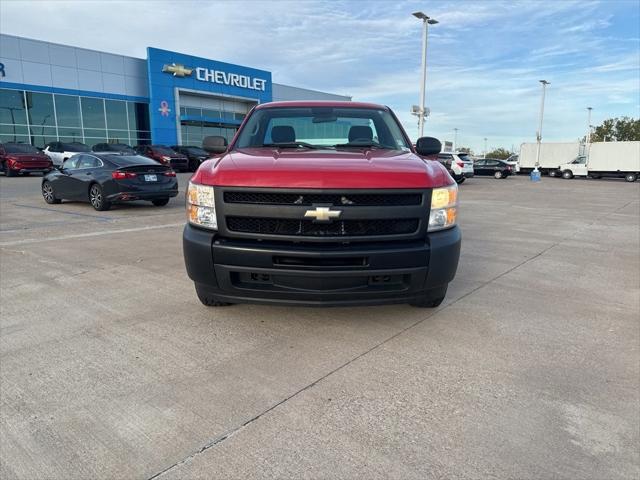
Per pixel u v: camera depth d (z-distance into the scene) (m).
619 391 2.74
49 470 2.05
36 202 12.16
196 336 3.45
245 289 3.22
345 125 4.45
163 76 34.72
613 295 4.65
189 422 2.40
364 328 3.62
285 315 3.87
